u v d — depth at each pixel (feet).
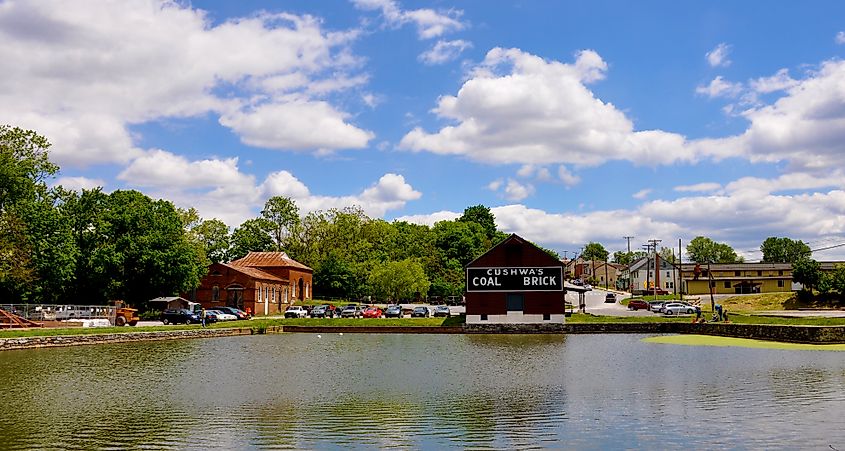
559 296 252.01
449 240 513.86
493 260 254.06
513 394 95.71
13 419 79.41
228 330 228.84
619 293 522.88
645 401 89.51
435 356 152.66
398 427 74.74
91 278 266.16
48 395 96.12
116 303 242.37
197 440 69.56
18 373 120.37
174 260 278.87
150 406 87.30
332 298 399.85
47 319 211.00
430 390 99.66
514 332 245.24
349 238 431.84
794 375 113.19
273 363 137.59
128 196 282.36
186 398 93.25
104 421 78.18
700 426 74.38
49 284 243.19
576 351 164.04
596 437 70.03
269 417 80.23
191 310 262.26
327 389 101.04
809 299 355.15
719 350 163.12
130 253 270.46
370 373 120.06
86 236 271.69
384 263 397.19
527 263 253.44
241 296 308.81
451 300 422.82
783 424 74.90
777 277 465.47
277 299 336.08
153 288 280.10
